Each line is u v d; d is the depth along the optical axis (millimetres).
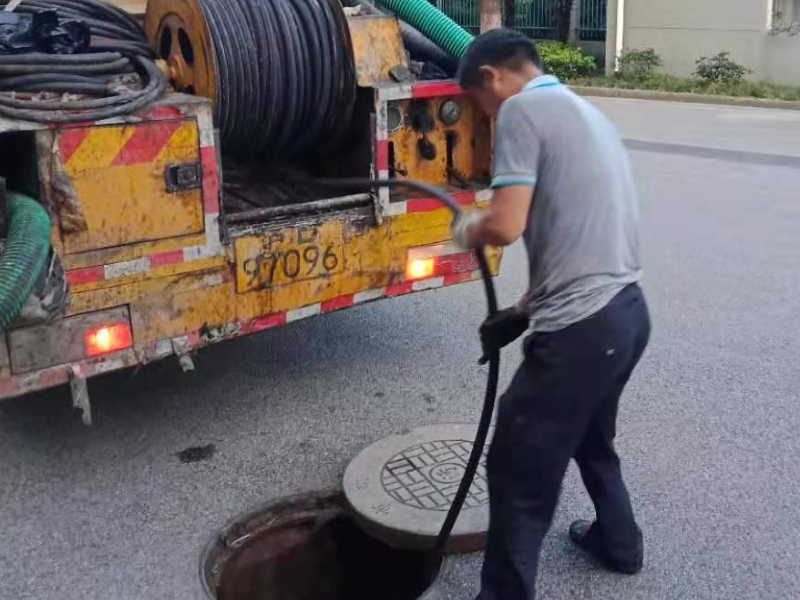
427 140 4355
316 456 4035
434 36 4559
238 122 4086
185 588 3189
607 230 2691
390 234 4305
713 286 6168
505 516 2807
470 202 4461
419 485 3635
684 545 3395
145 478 3867
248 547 3566
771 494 3717
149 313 3678
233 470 3922
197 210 3693
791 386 4688
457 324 5547
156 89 3568
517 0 20328
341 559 3682
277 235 3947
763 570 3252
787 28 16078
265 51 4012
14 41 3646
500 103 2828
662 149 10992
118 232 3516
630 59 17562
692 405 4484
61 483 3834
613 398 3000
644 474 3865
